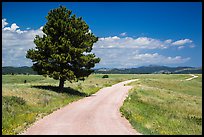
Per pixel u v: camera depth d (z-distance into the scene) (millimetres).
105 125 22125
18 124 21234
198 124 31859
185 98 61312
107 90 62625
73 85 61656
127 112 28578
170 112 38812
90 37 49688
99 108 32812
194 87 102938
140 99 47406
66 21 48469
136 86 76438
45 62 45844
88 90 58094
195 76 174625
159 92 64375
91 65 49094
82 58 46781
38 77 135500
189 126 29109
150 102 46281
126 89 65875
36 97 35562
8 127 20062
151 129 21688
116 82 104812
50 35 47594
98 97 46969
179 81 111750
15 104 28484
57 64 46500
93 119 24891
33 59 46562
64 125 21766
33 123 22391
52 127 20906
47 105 33000
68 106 34000
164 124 27016
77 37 47844
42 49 46438
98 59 49156
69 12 48656
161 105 45312
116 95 51312
